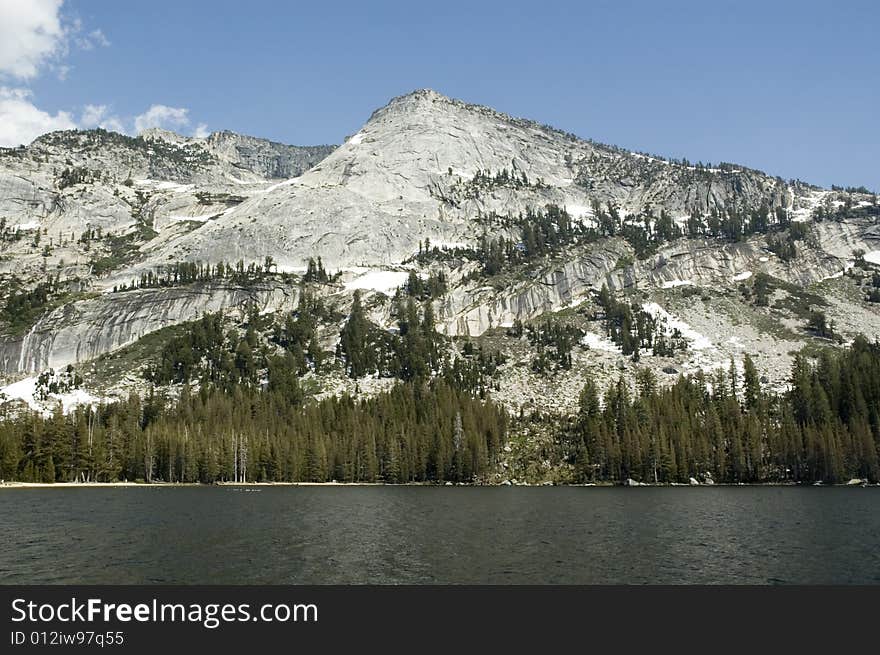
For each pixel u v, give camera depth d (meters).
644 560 81.88
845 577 74.44
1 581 72.19
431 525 108.31
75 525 107.88
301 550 87.12
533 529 104.00
